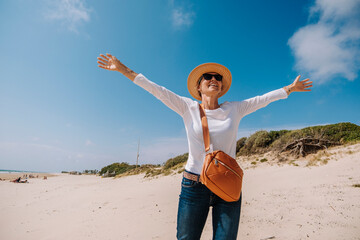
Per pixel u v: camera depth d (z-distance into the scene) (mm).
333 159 6824
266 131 11172
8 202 7957
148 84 1701
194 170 1570
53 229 4336
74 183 16219
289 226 3049
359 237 2432
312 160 7445
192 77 1976
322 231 2732
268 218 3473
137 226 3975
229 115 1673
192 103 1755
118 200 6578
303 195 4379
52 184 15922
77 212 5590
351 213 3133
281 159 8516
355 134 8289
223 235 1392
